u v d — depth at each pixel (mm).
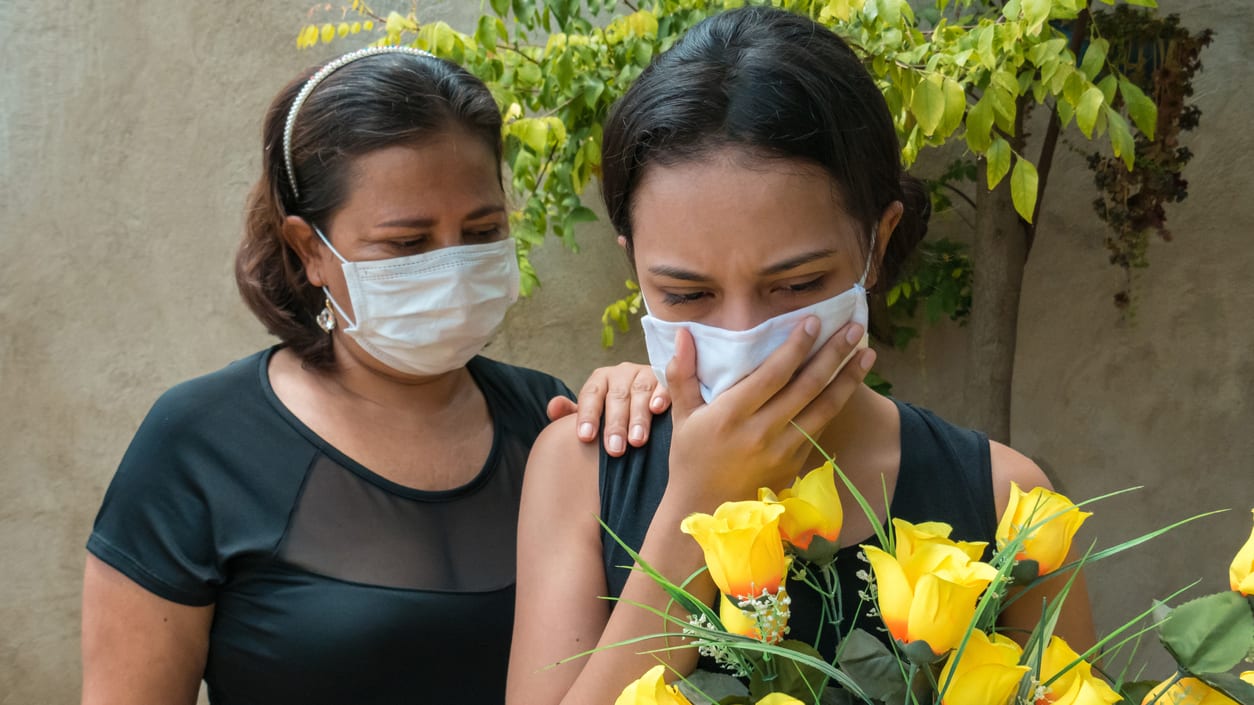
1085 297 3021
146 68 3174
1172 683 760
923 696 743
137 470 1493
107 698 1454
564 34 2609
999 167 2129
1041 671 757
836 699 792
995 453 1167
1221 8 2852
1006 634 1074
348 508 1503
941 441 1153
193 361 3260
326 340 1592
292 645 1458
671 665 953
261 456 1506
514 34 3105
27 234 3232
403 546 1503
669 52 1051
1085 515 816
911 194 1214
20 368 3268
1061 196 3010
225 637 1509
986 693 700
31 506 3311
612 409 1213
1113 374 3021
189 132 3186
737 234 948
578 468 1200
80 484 3307
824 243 970
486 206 1529
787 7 2365
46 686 3361
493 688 1531
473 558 1537
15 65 3180
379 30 3111
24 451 3299
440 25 2510
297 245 1555
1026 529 771
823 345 1023
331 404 1565
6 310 3246
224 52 3154
